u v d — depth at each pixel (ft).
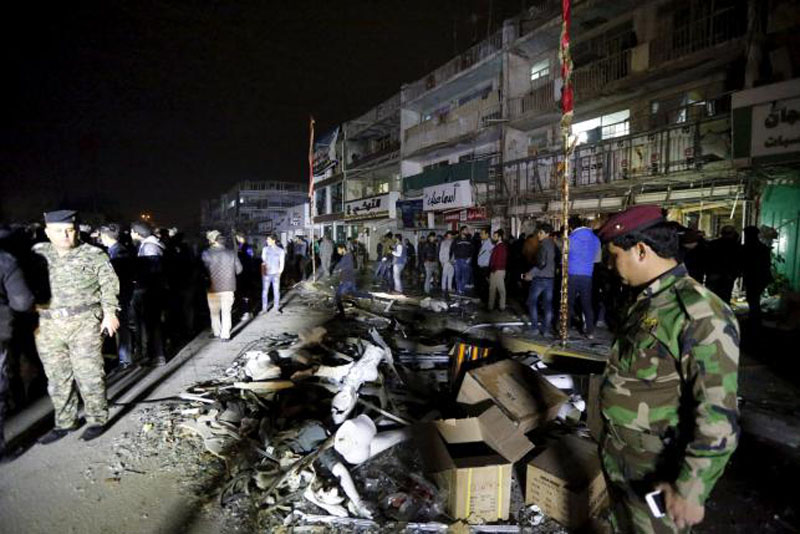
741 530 9.59
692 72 41.14
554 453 10.54
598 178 44.83
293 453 12.05
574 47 55.01
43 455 12.92
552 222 49.93
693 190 36.91
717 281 24.73
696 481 4.97
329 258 63.98
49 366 13.70
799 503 10.38
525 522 9.86
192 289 27.40
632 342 5.74
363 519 9.84
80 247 13.70
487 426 11.62
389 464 11.91
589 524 9.38
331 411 14.29
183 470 12.09
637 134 39.65
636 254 5.88
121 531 9.64
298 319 32.58
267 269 35.29
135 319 22.16
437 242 47.73
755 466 12.03
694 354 5.11
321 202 133.39
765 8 34.73
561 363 20.38
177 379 19.39
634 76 43.62
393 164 92.32
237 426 14.29
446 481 10.29
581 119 54.34
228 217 249.34
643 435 5.62
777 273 31.78
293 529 9.59
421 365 20.17
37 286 13.10
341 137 117.70
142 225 21.93
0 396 12.75
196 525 9.81
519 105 59.77
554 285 27.48
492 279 33.45
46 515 10.19
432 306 33.96
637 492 5.66
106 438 13.91
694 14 41.27
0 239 13.60
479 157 71.72
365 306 36.81
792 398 15.89
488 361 15.88
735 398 5.01
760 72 35.01
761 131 29.50
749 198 32.71
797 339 23.58
